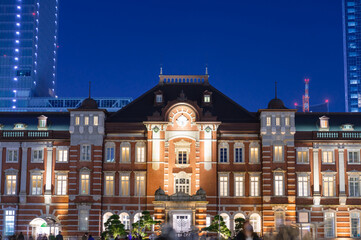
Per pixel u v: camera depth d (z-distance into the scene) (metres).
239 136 82.75
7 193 82.19
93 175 80.75
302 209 81.00
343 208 81.06
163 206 78.12
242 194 81.31
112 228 70.38
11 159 83.00
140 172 81.62
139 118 84.19
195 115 82.31
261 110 81.44
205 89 88.81
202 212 77.94
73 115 82.19
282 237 26.44
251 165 81.94
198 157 81.56
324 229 80.50
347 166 81.94
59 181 82.12
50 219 75.94
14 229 81.31
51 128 85.00
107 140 82.69
